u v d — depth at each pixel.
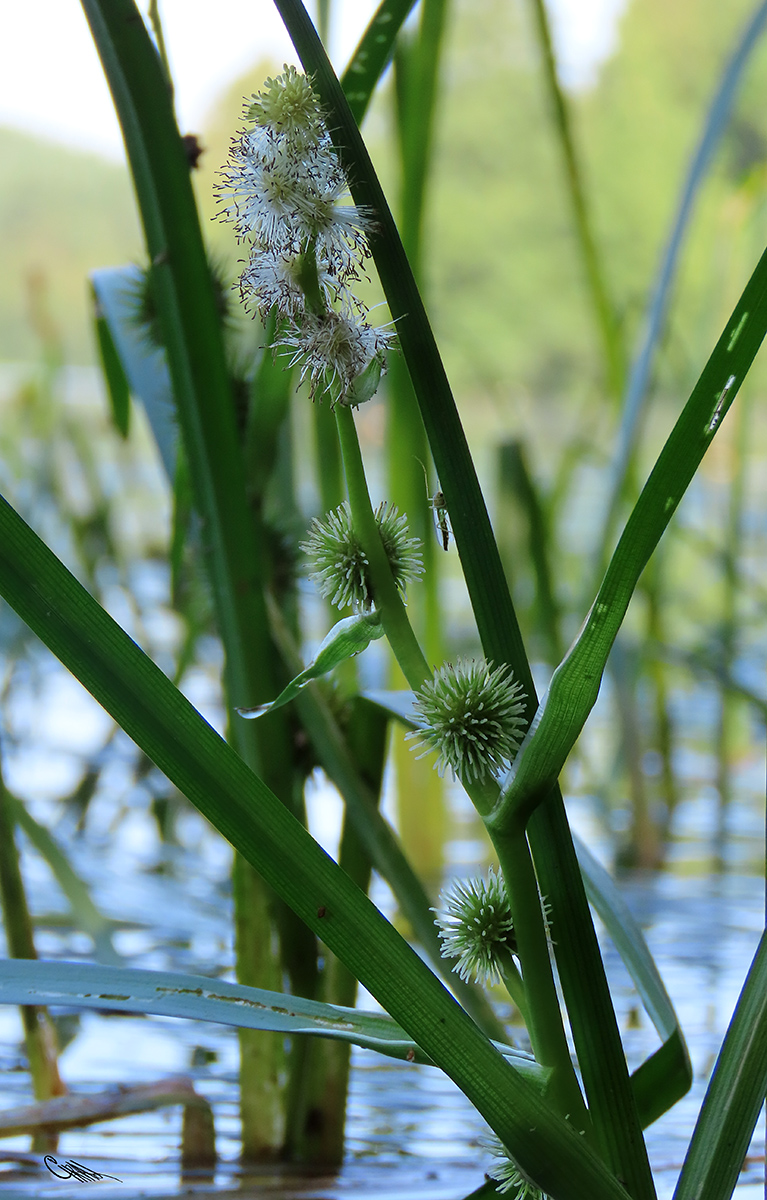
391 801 1.79
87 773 1.86
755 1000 0.62
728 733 1.74
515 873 0.61
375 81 0.68
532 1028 0.61
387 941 0.60
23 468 2.52
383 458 1.15
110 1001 0.61
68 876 1.07
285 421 0.92
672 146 8.47
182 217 0.71
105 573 2.23
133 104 0.70
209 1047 0.90
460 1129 0.75
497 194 9.49
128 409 0.92
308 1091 0.73
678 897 1.41
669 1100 0.66
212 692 2.15
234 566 0.72
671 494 0.60
